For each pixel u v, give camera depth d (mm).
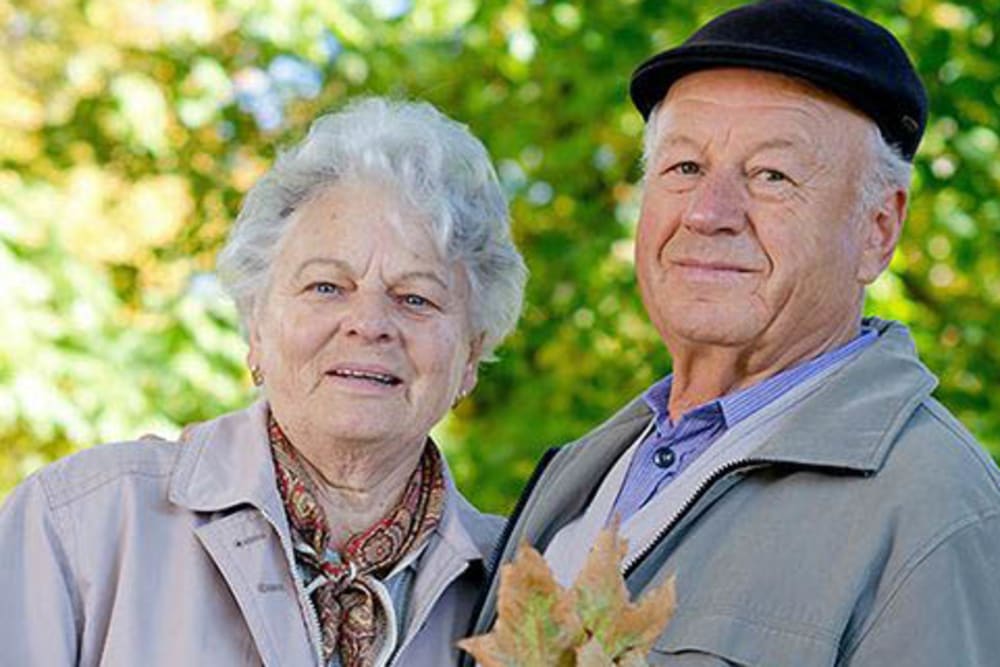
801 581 3309
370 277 3705
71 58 9688
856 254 3748
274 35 9188
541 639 2562
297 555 3721
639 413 4039
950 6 8578
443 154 3801
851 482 3383
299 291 3729
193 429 3912
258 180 3832
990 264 9023
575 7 9055
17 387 8039
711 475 3514
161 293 9188
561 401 9266
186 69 9570
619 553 2613
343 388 3691
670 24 8727
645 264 3832
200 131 9867
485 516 4172
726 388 3795
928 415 3494
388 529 3773
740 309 3691
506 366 9578
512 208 9570
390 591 3773
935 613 3172
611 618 2578
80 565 3645
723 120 3709
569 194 9617
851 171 3699
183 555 3678
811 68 3633
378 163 3746
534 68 9352
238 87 9719
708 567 3434
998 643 3205
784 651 3258
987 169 8578
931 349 8820
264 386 3812
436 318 3760
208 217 9891
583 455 4016
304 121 9812
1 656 3582
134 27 9711
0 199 8547
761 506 3453
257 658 3615
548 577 2580
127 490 3730
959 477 3309
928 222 8797
